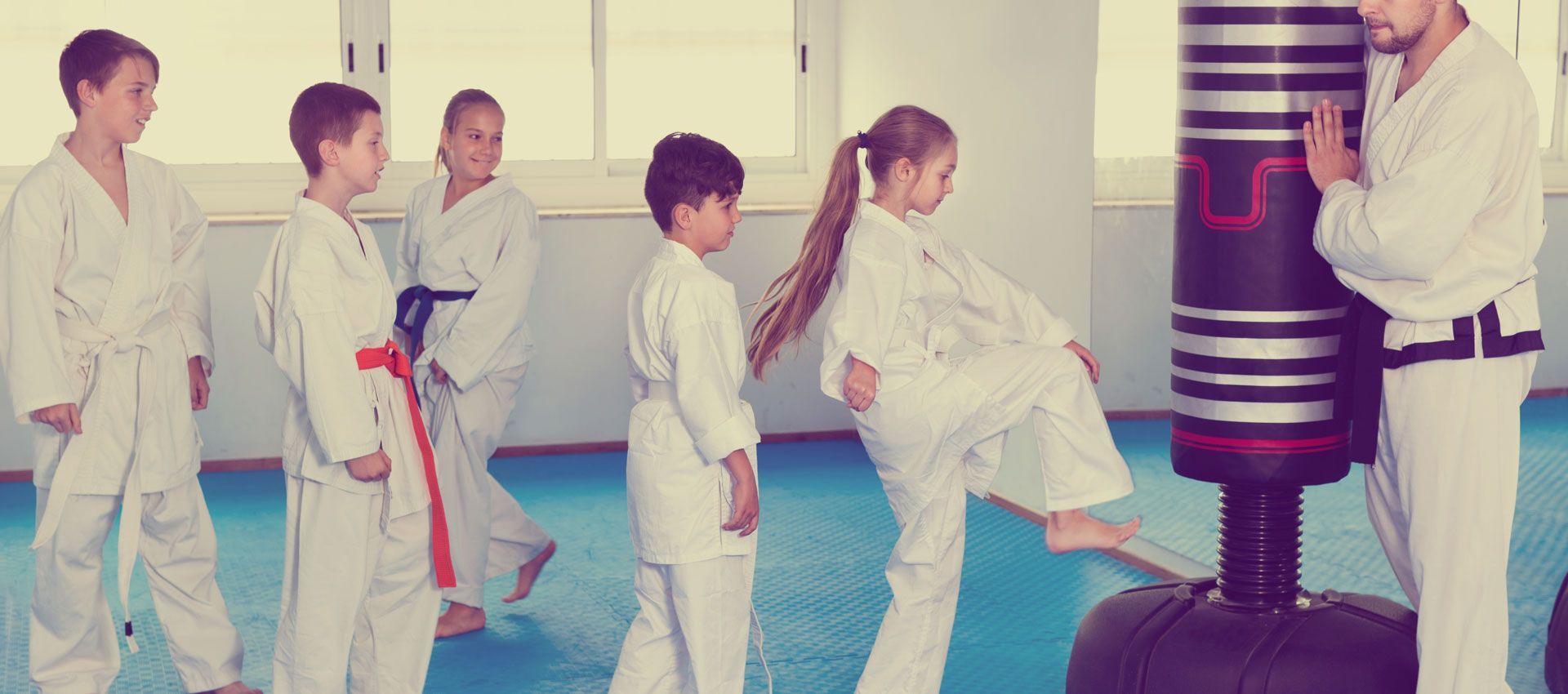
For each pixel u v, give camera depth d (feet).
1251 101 9.68
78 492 10.54
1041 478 17.62
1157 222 14.89
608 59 23.07
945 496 10.37
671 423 9.43
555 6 22.75
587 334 22.24
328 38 21.93
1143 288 15.24
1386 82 9.44
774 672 12.47
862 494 19.40
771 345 10.61
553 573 15.79
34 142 21.17
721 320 9.30
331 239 9.99
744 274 22.59
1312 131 9.62
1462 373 9.14
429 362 13.50
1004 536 17.12
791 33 23.79
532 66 22.77
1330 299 9.87
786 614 14.17
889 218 10.10
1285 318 9.77
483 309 13.41
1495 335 9.14
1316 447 9.91
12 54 20.92
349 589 10.11
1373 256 8.94
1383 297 9.26
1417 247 8.80
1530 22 11.23
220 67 21.59
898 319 10.05
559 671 12.60
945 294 10.54
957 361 10.44
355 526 10.07
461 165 13.74
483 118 13.65
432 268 13.65
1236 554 10.37
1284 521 10.30
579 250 22.00
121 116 10.52
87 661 11.05
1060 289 16.79
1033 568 15.71
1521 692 11.10
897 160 10.11
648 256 22.20
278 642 10.28
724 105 23.72
